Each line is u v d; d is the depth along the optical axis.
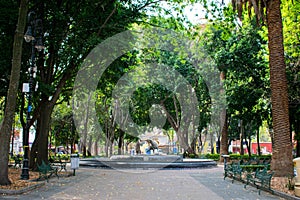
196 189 13.78
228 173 18.66
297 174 11.09
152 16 21.11
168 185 15.23
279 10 17.17
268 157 36.81
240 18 17.69
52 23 18.41
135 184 15.53
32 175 17.84
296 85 24.22
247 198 11.38
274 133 16.67
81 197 11.38
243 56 27.78
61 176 18.69
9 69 17.50
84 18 18.59
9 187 12.61
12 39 17.31
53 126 46.72
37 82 18.72
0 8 16.55
